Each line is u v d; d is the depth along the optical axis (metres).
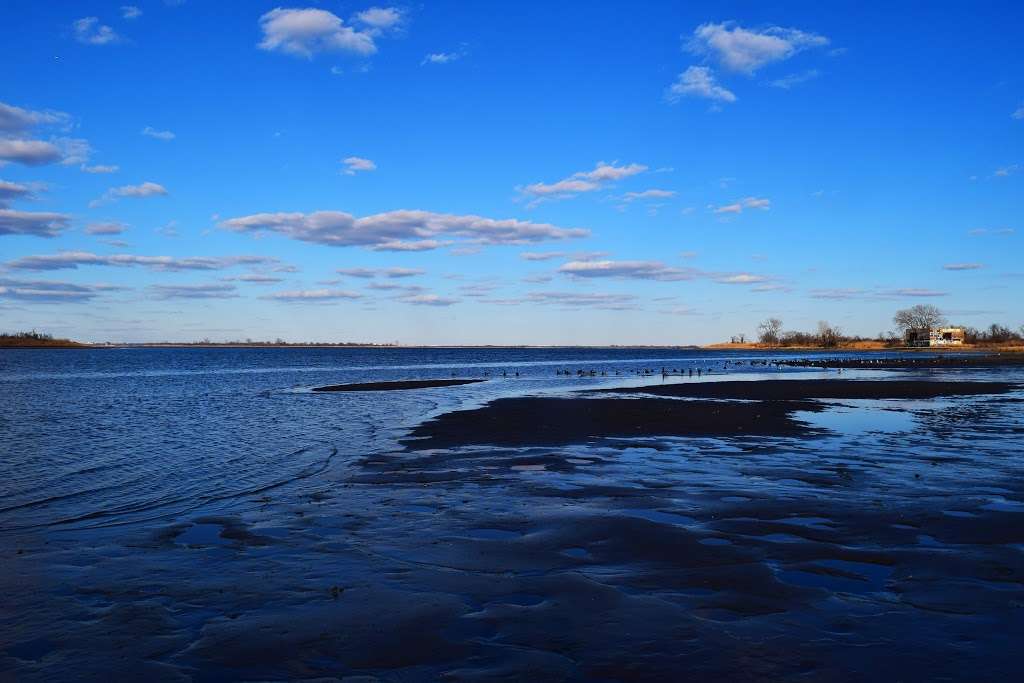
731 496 11.22
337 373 74.31
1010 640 5.62
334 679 5.17
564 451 16.39
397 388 44.41
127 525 10.12
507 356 177.25
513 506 10.82
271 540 9.12
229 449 17.72
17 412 28.81
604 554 8.19
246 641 5.87
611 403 29.17
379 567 7.87
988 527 9.12
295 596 6.96
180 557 8.42
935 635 5.73
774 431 19.56
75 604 6.83
